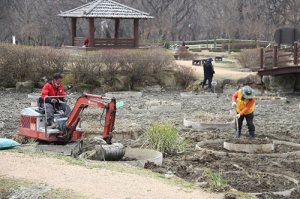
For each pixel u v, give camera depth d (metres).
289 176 7.21
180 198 5.31
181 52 38.25
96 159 8.12
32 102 17.06
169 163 8.20
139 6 66.50
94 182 5.91
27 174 6.23
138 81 23.44
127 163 7.77
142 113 15.54
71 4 59.53
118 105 8.11
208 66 21.25
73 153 8.64
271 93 21.62
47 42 67.75
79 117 8.80
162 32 58.19
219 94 21.84
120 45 30.56
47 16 58.41
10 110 15.61
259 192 6.20
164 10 66.25
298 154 8.98
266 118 14.44
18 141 9.53
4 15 59.22
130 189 5.62
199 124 12.44
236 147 9.27
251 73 24.41
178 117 14.55
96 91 22.12
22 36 52.28
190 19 75.50
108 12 29.97
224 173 7.21
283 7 57.38
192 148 9.65
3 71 21.84
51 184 5.75
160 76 23.62
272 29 52.06
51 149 8.77
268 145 9.25
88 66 22.75
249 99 10.21
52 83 9.25
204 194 5.53
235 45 55.25
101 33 60.84
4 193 5.45
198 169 7.64
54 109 9.22
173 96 21.08
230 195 5.34
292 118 14.38
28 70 22.05
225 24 51.12
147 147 9.37
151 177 6.36
